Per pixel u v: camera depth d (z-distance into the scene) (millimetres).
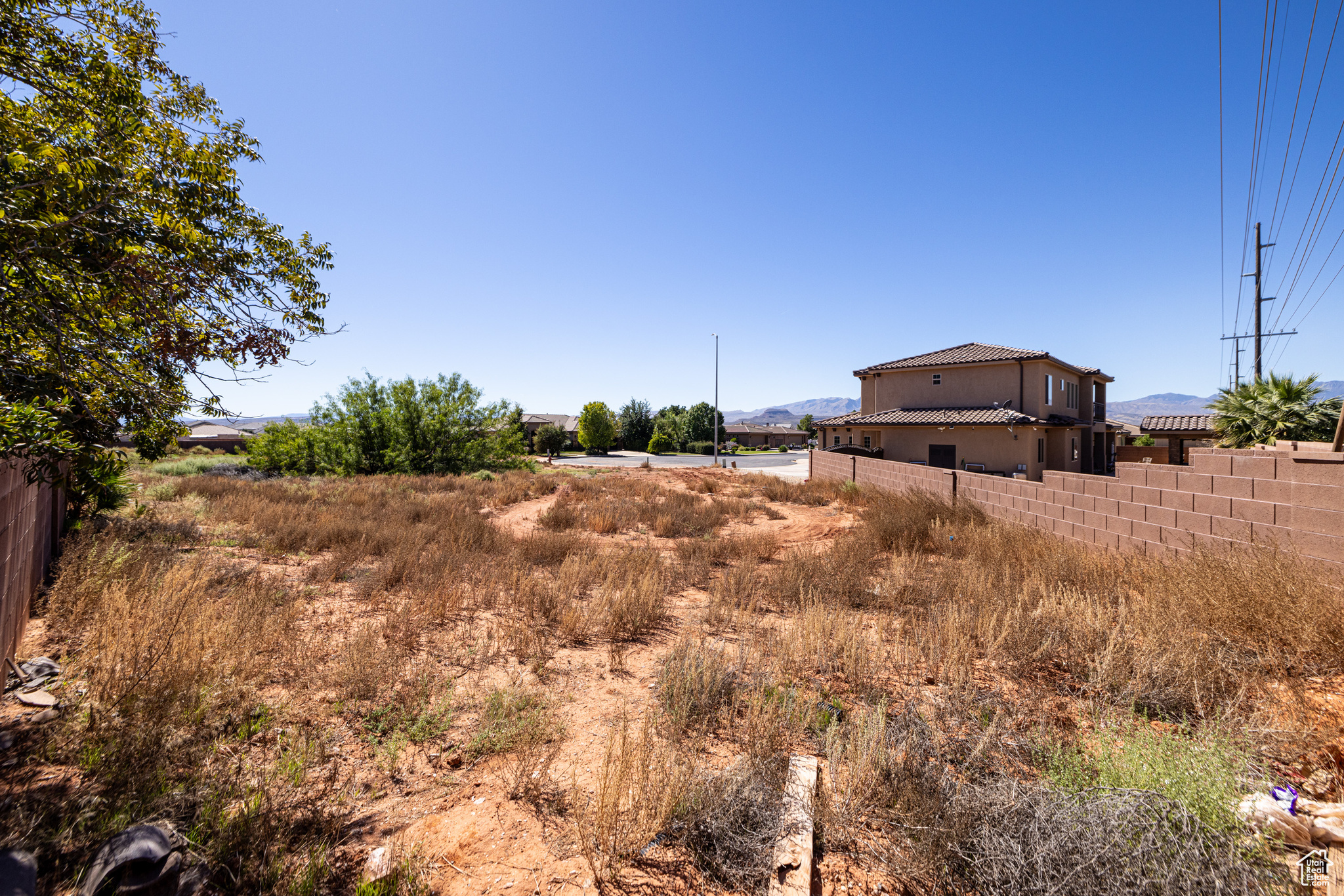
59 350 3730
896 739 3068
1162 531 6891
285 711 3531
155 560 6223
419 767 3080
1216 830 2121
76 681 3643
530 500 17094
